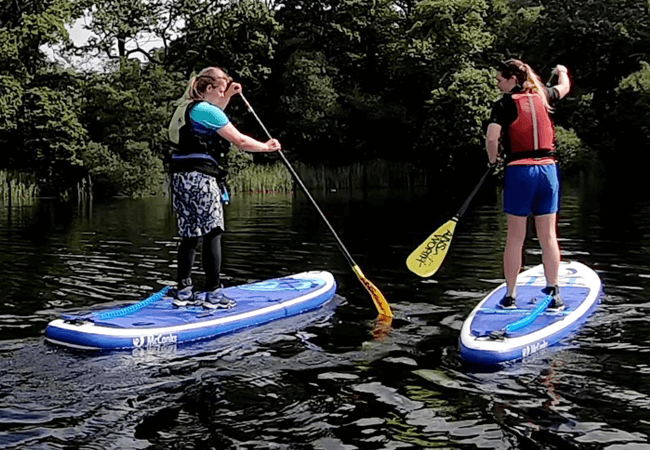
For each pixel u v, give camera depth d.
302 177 29.98
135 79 31.55
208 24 34.19
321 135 33.66
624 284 6.20
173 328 4.59
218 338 4.67
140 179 28.30
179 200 5.02
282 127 34.38
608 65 34.84
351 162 33.06
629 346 4.30
